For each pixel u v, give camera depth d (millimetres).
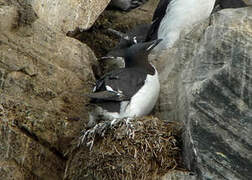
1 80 10516
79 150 9742
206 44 10016
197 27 10578
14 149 10125
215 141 9094
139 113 10008
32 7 10938
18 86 10523
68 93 10719
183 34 11000
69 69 10938
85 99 10703
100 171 9406
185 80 10039
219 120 9156
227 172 9016
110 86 9805
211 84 9305
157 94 10227
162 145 9406
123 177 9305
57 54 10961
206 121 9164
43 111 10398
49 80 10703
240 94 9195
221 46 9734
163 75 10664
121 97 9773
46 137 10242
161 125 9555
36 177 10148
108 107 9797
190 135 9148
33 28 10984
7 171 10039
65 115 10461
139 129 9469
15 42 10820
